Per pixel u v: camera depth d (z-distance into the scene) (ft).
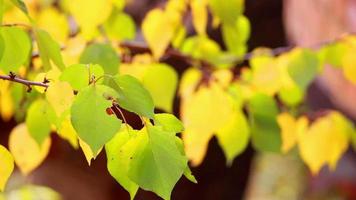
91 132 2.53
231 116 4.64
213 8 3.91
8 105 4.70
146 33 4.39
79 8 3.69
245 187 11.18
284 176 19.07
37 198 6.98
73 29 5.34
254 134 4.78
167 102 4.60
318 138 4.91
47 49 3.19
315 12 8.25
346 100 8.71
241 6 3.89
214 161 10.64
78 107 2.55
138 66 4.75
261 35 10.11
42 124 3.95
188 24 6.86
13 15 3.61
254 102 4.76
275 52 5.19
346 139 4.91
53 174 8.98
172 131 2.73
